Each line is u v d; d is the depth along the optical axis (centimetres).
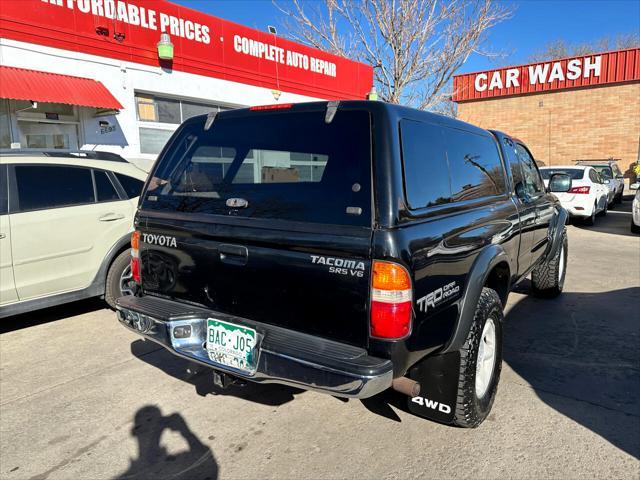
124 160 574
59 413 334
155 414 333
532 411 329
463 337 279
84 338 475
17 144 722
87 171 519
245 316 272
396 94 1753
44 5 798
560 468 268
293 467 273
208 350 280
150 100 992
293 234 248
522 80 2248
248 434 307
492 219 337
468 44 1702
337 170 250
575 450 284
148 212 323
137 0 929
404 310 227
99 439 304
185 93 1038
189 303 302
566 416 322
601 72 2064
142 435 308
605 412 327
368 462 276
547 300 587
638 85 2008
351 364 221
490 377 319
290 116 279
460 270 279
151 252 321
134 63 936
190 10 1031
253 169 284
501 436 300
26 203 468
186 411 337
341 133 256
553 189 511
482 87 2350
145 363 417
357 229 232
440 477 262
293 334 252
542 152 2255
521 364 403
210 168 305
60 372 399
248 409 339
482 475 263
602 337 461
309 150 263
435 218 265
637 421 315
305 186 256
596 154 2128
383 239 225
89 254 504
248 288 269
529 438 297
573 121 2164
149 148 997
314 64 1385
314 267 243
